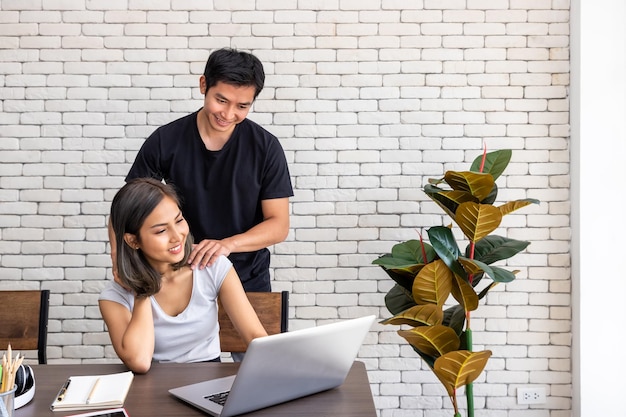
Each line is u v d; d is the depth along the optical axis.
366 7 3.34
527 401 3.38
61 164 3.36
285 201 2.81
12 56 3.33
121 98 3.35
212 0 3.33
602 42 3.21
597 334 3.24
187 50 3.34
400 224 3.37
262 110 3.36
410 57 3.35
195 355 2.16
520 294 3.38
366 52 3.35
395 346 3.39
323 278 3.39
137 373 1.83
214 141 2.71
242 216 2.78
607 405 3.25
